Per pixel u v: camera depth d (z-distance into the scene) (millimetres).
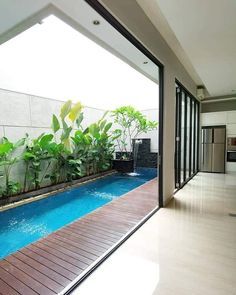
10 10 2088
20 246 2672
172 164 4016
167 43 3398
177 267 1899
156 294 1586
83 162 6125
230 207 3482
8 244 2727
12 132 4250
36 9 2051
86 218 3135
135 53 3125
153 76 4398
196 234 2523
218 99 6746
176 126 4484
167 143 3639
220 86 5398
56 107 5340
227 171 6797
